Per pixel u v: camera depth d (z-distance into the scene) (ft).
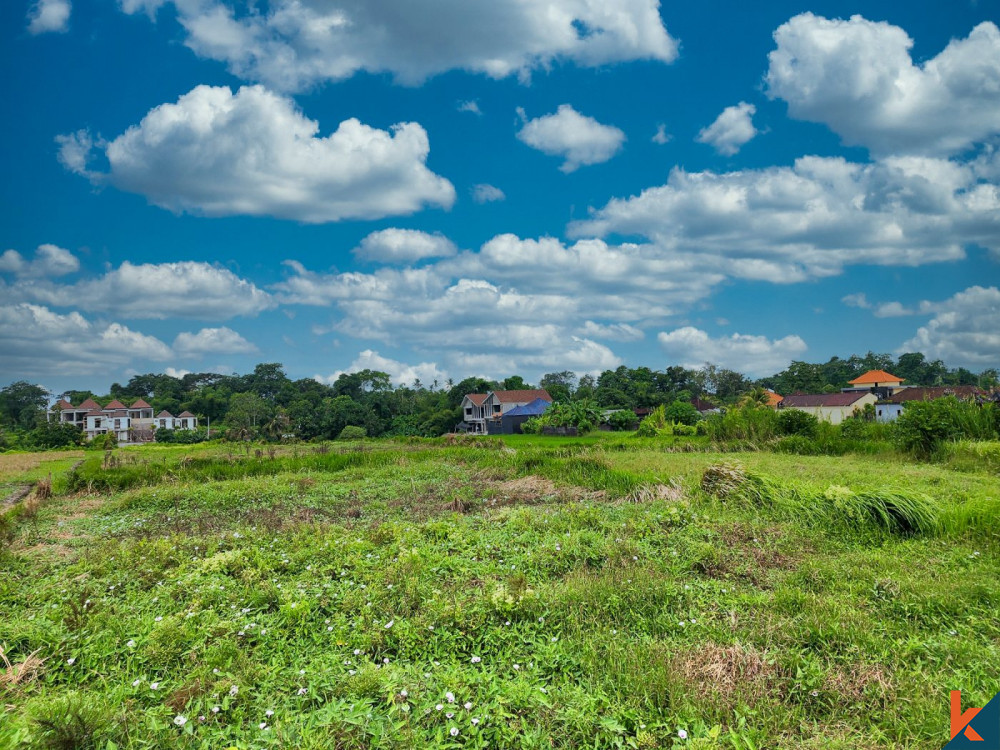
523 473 54.34
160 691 15.25
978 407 66.28
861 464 55.16
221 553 26.94
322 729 13.16
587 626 18.56
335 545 27.25
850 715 14.01
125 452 127.13
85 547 31.14
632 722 13.48
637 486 40.63
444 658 16.76
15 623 19.33
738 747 12.48
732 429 84.02
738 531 29.32
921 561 24.77
